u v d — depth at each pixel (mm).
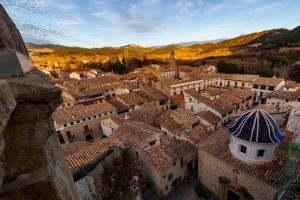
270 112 34656
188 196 23875
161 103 53531
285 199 9984
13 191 2467
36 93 2680
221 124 38188
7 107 2365
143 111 39094
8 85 2453
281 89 56312
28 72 2934
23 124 2580
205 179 23906
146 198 22844
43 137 2744
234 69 86688
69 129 35625
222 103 41938
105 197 12594
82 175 13438
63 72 95688
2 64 2549
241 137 19453
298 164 12766
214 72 85812
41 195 2629
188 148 26531
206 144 23453
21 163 2498
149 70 90438
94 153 19016
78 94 50062
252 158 19312
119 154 16406
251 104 52938
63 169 3443
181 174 25641
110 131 35812
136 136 24547
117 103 45969
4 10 3449
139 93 54281
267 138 18406
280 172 17766
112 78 67750
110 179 13422
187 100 47031
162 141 25953
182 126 32406
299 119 25172
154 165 22156
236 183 20219
